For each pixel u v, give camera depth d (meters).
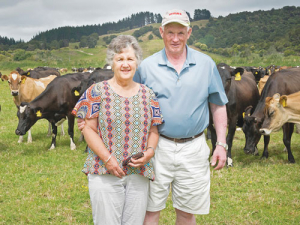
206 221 4.34
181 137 3.03
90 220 4.40
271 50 116.50
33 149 8.18
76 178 5.90
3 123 11.12
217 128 3.19
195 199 3.12
